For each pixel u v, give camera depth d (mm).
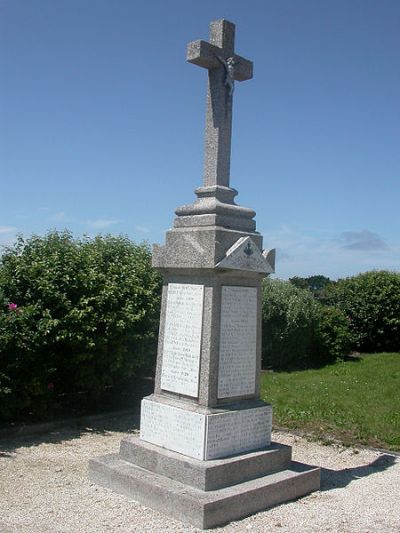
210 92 6789
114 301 9727
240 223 6535
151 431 6469
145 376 11195
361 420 9805
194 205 6566
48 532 5121
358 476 7148
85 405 10641
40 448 8070
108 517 5480
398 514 5836
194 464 5750
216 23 6859
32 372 9062
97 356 9711
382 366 16500
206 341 6152
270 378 14547
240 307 6438
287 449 6492
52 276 9469
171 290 6645
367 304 20344
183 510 5422
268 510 5789
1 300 8867
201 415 5965
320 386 13242
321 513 5766
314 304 17078
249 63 7055
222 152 6672
